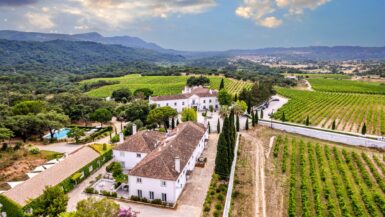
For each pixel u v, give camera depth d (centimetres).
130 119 10181
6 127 8125
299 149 7606
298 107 13362
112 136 9225
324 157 7125
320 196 5238
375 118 10956
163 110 9300
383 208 4722
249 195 5238
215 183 5616
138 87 19138
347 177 5825
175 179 4856
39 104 10306
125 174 5866
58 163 5744
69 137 9000
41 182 4997
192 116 9512
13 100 13100
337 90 19175
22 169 6347
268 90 14325
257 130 9581
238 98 13062
